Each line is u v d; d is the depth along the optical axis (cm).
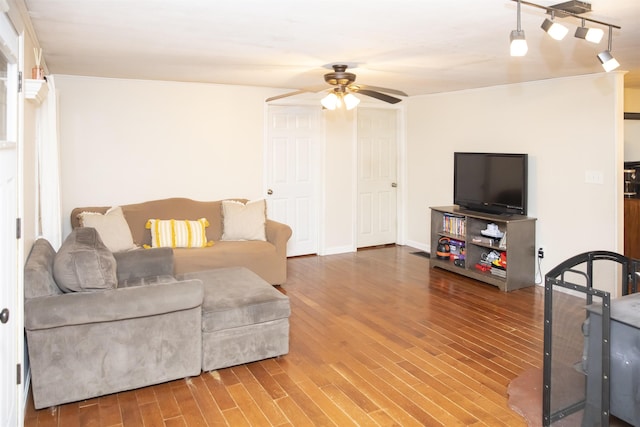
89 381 276
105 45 343
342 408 272
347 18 269
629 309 226
